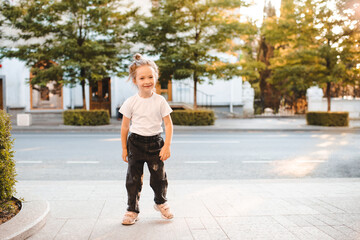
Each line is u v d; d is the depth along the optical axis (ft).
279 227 9.69
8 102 67.46
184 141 35.99
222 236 8.97
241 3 49.96
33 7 47.65
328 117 52.95
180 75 50.34
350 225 9.87
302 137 40.93
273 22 55.77
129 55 54.19
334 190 14.69
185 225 9.85
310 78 54.65
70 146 31.22
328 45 51.57
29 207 10.24
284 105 85.66
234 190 14.66
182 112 53.21
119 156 25.89
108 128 47.78
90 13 49.37
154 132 9.89
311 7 52.01
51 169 21.16
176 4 50.39
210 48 51.57
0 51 49.73
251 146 32.27
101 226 9.73
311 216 10.75
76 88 72.38
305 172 20.98
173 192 14.23
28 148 29.86
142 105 9.81
